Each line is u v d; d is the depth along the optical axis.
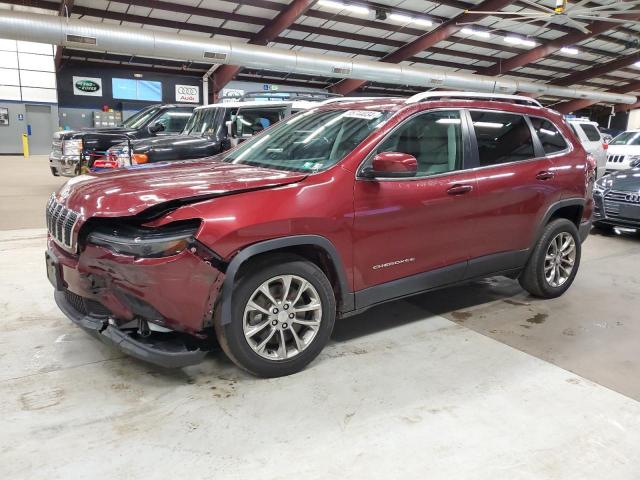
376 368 2.98
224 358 3.08
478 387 2.78
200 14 17.41
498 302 4.22
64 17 14.45
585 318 3.88
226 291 2.56
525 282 4.21
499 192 3.64
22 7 16.72
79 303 2.77
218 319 2.61
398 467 2.11
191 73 25.33
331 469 2.09
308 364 2.99
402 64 23.45
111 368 2.90
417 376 2.89
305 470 2.08
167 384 2.74
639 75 32.12
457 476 2.06
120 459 2.12
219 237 2.48
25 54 22.00
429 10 19.09
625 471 2.11
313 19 19.20
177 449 2.19
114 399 2.57
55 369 2.87
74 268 2.63
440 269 3.43
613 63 27.92
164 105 10.10
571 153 4.26
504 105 3.90
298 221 2.71
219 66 24.16
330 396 2.65
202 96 25.86
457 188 3.38
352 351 3.21
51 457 2.11
